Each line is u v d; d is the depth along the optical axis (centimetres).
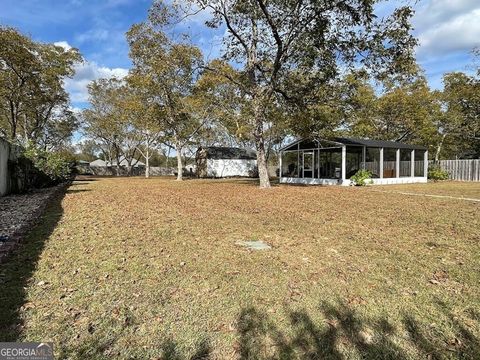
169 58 2030
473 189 1667
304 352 243
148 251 487
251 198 1241
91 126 4275
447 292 342
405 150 2395
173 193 1476
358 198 1234
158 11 1533
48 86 2427
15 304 307
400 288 352
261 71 1582
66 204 1041
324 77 1488
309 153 2402
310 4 1303
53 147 4262
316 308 306
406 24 1253
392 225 693
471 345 252
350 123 2898
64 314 290
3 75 2111
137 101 2691
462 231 630
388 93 2964
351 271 403
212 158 3806
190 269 408
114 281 368
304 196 1316
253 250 495
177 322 280
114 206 998
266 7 1398
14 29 1962
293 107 1691
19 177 1370
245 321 283
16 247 496
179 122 2836
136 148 4488
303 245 527
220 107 2550
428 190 1619
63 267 411
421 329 273
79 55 2427
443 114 2858
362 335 265
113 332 264
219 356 238
